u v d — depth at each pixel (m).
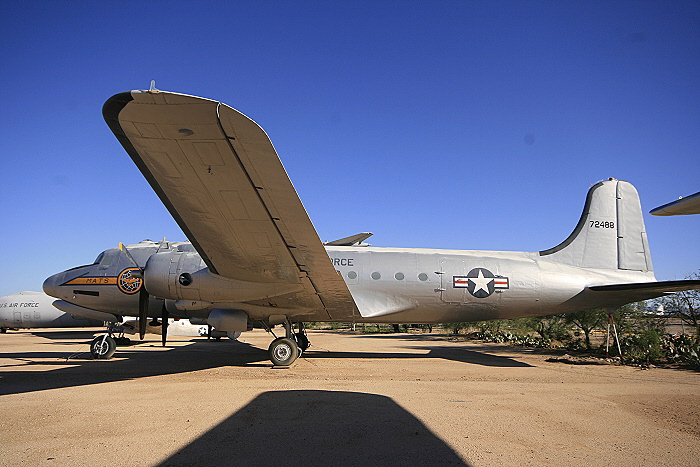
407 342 21.97
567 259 13.88
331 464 4.25
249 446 4.75
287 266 9.69
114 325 14.13
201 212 7.96
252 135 6.10
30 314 25.58
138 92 5.45
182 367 11.08
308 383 8.66
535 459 4.46
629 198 14.45
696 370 11.62
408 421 5.81
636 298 13.48
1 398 7.11
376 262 13.16
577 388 8.59
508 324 26.05
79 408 6.41
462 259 13.37
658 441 5.14
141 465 4.18
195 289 10.75
